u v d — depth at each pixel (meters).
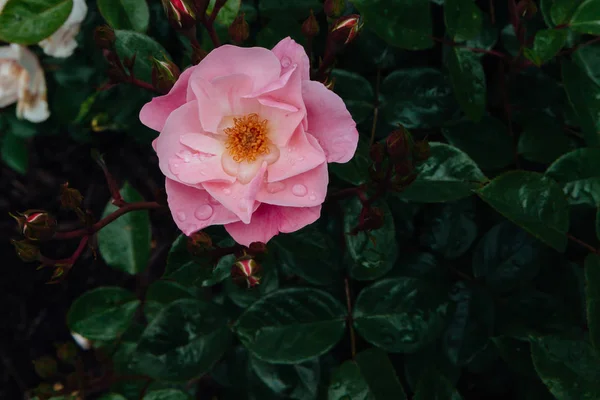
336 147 0.43
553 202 0.46
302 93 0.42
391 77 0.51
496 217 0.53
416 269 0.51
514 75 0.52
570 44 0.49
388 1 0.47
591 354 0.46
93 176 0.73
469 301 0.50
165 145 0.43
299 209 0.43
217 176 0.43
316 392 0.51
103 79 0.59
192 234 0.44
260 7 0.52
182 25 0.44
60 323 0.74
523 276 0.50
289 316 0.49
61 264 0.45
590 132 0.48
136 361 0.49
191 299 0.50
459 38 0.48
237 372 0.55
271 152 0.44
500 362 0.54
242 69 0.43
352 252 0.48
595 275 0.45
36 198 0.74
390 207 0.52
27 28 0.47
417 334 0.49
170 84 0.44
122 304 0.53
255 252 0.43
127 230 0.53
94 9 0.58
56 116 0.63
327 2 0.45
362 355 0.48
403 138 0.43
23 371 0.74
